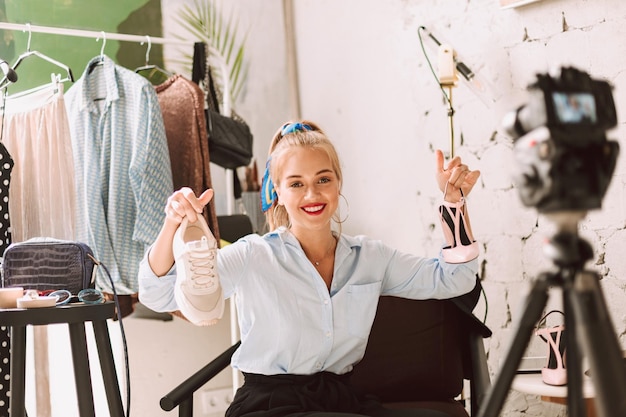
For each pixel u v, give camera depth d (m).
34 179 2.51
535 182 0.93
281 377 1.79
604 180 0.93
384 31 3.01
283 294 1.81
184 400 1.82
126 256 2.50
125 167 2.51
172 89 2.73
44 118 2.47
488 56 2.52
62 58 3.13
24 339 1.94
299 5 3.58
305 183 1.81
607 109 0.94
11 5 3.04
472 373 1.98
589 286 0.92
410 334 2.06
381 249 1.96
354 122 3.23
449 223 1.85
